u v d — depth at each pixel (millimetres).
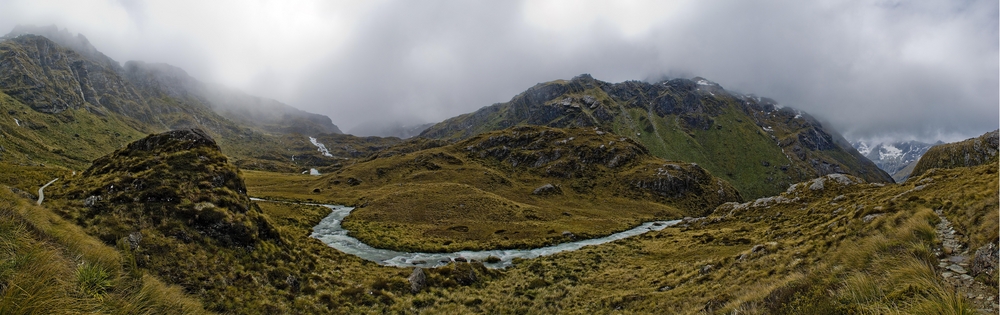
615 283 34750
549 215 104688
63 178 35844
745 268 25797
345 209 104562
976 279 9633
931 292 8992
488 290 34781
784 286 14070
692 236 58281
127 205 26172
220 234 27266
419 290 32281
